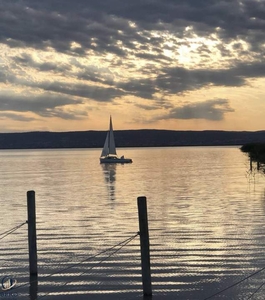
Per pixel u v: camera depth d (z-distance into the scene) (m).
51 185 42.50
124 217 21.75
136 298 10.63
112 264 13.20
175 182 42.97
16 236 17.25
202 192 32.75
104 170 69.00
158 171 62.41
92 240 16.48
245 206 24.48
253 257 13.66
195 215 21.70
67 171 67.62
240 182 40.28
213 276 11.99
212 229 18.00
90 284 11.59
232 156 118.00
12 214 23.72
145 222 10.37
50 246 15.59
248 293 10.77
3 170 71.69
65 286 11.50
